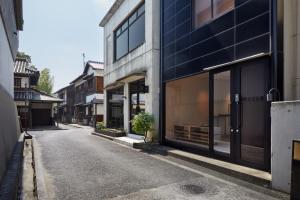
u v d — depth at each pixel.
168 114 12.01
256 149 6.90
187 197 5.29
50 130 25.62
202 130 10.05
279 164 5.46
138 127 11.84
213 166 7.58
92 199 5.21
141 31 14.24
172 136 11.98
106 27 20.92
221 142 8.30
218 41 8.48
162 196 5.36
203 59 9.21
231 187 5.90
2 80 8.58
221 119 8.33
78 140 15.80
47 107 31.95
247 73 7.31
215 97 8.59
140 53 13.88
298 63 6.52
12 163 6.93
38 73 29.33
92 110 32.03
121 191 5.69
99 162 8.74
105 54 21.09
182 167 7.95
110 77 19.56
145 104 12.94
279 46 6.41
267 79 6.62
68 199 5.21
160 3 12.47
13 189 4.63
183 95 12.02
